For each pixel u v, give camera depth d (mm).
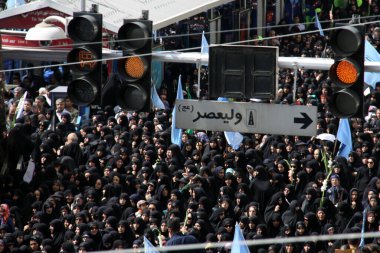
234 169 48188
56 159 49344
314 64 29984
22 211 45156
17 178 47406
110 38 61812
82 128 53562
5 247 40656
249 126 30859
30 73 64625
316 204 44031
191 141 51500
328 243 41812
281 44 85125
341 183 47312
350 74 28250
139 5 65625
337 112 28578
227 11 80562
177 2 67062
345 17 90562
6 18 61625
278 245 41406
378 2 93312
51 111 55406
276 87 29875
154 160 49875
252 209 42688
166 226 41375
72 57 30172
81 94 30344
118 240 40625
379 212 42406
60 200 44312
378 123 55938
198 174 47188
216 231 42844
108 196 46156
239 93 30047
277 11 86812
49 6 61469
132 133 52969
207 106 31000
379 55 55750
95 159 48938
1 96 48938
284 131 30625
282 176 47188
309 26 87375
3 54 54875
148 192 45812
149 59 29781
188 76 67688
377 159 48875
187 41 76250
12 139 47906
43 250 41062
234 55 29969
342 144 50438
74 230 42406
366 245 37938
